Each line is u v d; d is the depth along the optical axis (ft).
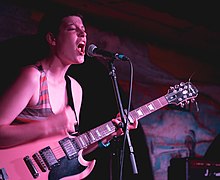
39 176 6.92
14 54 9.94
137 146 12.86
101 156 11.97
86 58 11.82
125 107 12.60
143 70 13.28
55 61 7.54
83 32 7.63
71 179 7.23
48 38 7.59
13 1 10.37
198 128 14.39
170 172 11.07
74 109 7.84
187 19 12.69
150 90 13.34
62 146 7.22
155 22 12.86
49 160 7.03
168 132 13.60
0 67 9.77
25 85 6.88
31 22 10.64
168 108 13.70
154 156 13.15
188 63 14.66
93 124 12.27
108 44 12.44
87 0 11.28
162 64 13.85
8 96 6.75
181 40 14.21
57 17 7.59
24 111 7.10
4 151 6.80
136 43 13.24
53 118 7.25
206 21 12.88
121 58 7.24
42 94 7.21
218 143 14.75
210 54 15.28
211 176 10.59
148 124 13.16
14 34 10.28
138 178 12.66
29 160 6.88
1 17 10.12
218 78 15.39
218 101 15.17
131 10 12.03
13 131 6.72
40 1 10.84
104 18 12.34
